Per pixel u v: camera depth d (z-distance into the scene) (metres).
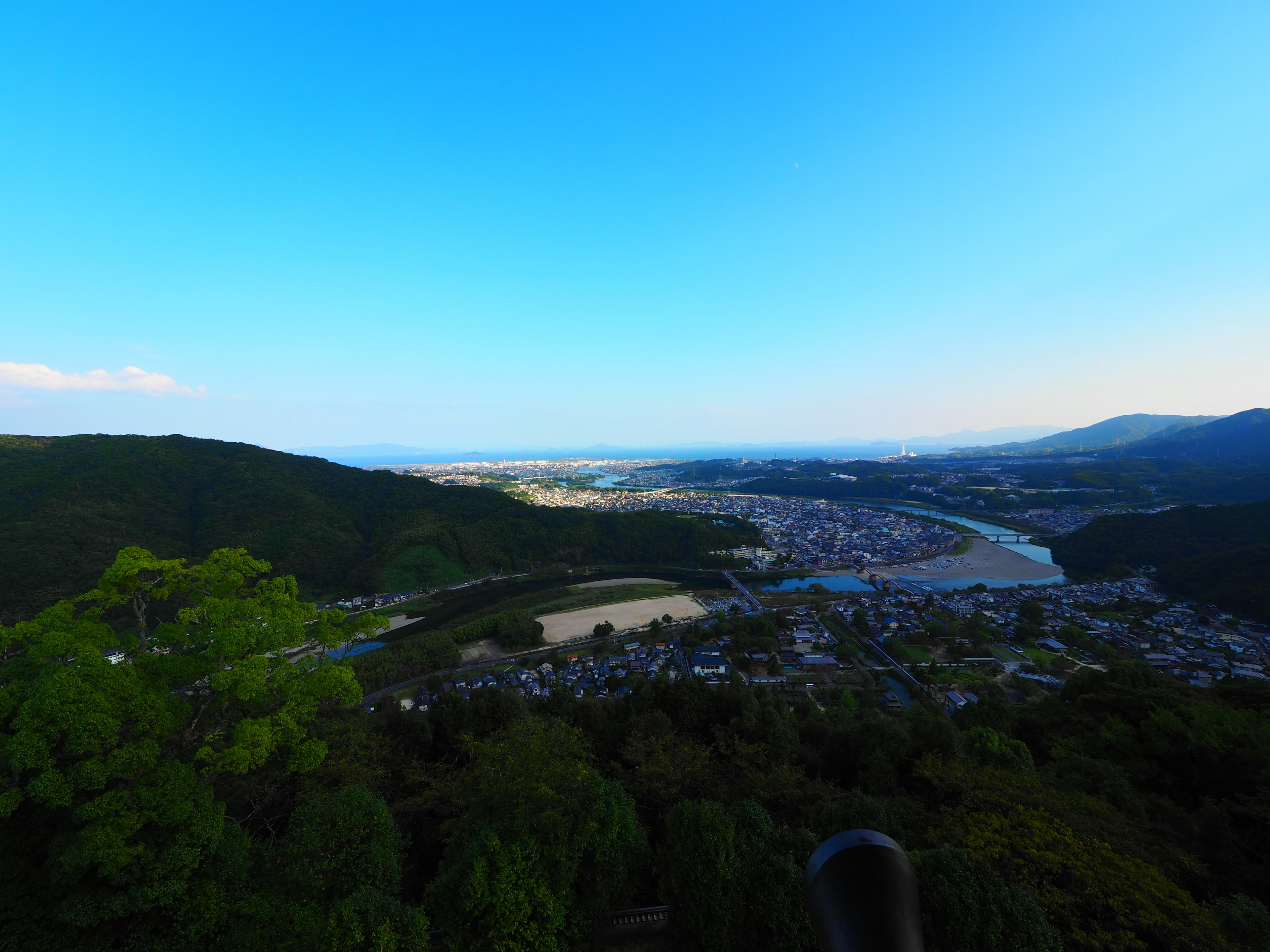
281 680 21.14
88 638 18.03
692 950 17.47
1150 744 30.75
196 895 16.86
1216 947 14.62
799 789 24.12
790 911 16.72
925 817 21.84
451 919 16.69
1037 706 43.28
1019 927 14.94
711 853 17.69
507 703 34.69
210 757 18.27
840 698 61.91
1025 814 19.36
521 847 17.64
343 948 15.26
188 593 22.78
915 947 2.53
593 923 18.36
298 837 18.91
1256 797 24.14
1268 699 36.56
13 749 14.60
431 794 24.41
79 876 15.21
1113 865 17.28
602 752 32.06
